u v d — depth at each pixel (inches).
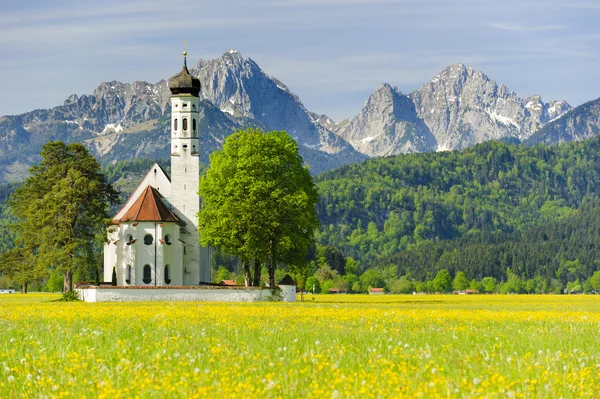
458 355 1461.6
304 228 4648.1
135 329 1907.0
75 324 2065.7
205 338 1644.9
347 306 3631.9
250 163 4471.0
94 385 1144.2
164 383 1143.6
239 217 4436.5
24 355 1467.8
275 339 1688.0
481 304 4616.1
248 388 1117.1
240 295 4394.7
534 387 1154.7
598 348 1641.2
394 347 1556.3
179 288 4340.6
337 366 1278.3
